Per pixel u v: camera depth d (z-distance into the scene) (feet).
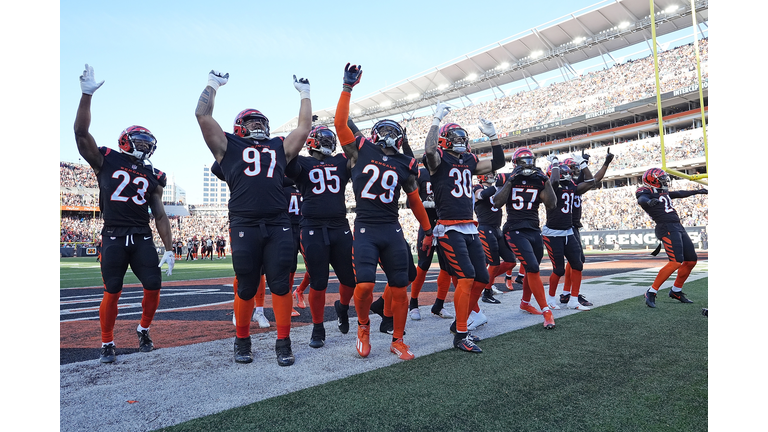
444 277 15.94
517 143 130.82
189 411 7.24
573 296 17.26
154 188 11.90
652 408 7.18
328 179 12.90
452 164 12.32
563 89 121.08
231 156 10.53
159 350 11.51
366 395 7.85
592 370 9.12
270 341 12.62
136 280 35.96
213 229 143.43
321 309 11.98
